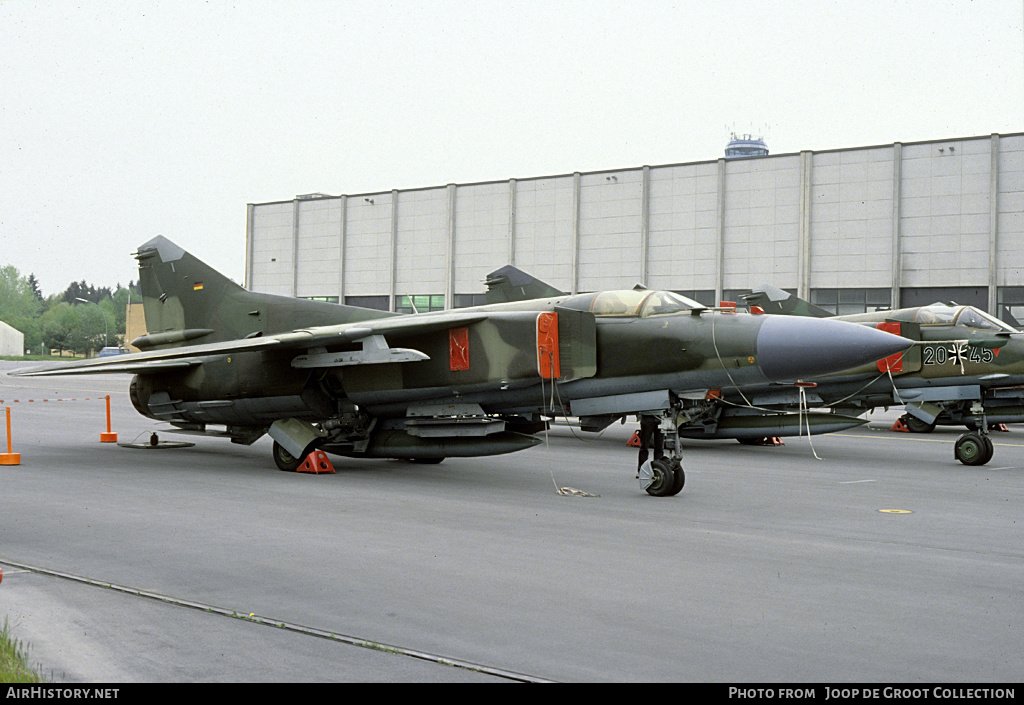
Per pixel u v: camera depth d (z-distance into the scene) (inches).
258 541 363.6
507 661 219.1
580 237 1712.6
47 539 365.4
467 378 570.3
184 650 225.9
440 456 611.2
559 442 859.4
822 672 212.8
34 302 6707.7
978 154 1392.7
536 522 412.8
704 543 365.4
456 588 288.0
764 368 489.7
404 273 1900.8
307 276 2026.3
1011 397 830.5
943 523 420.2
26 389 1881.2
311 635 239.0
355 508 450.9
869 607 269.7
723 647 230.7
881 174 1461.6
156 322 732.0
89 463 647.1
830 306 1508.4
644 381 522.9
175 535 375.6
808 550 353.4
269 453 738.2
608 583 296.2
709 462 686.5
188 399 683.4
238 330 682.2
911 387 799.1
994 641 237.5
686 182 1616.6
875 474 614.5
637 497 498.9
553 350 539.5
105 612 259.1
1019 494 520.1
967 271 1403.8
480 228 1809.8
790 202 1531.7
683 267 1621.6
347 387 616.1
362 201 1945.1
